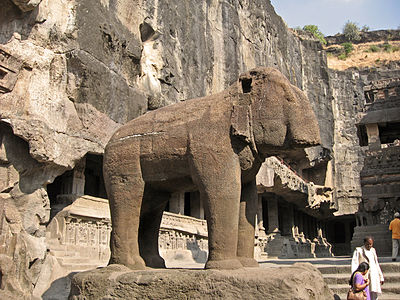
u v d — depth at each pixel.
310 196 26.27
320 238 34.88
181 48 18.03
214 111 4.60
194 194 19.84
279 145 4.41
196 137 4.51
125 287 4.18
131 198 4.84
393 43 59.97
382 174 18.77
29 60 9.87
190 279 3.95
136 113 13.76
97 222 11.59
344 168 38.91
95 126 11.51
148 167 4.86
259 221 23.45
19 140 9.71
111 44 12.53
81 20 11.31
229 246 4.20
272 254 22.97
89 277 4.44
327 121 35.41
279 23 31.58
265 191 22.34
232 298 3.70
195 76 18.97
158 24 16.03
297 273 3.76
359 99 41.78
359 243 16.06
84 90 11.22
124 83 13.10
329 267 7.77
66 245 10.33
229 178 4.32
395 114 19.98
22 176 9.77
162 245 14.32
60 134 10.39
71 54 10.87
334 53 59.00
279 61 30.33
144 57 15.55
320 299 3.91
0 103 9.16
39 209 9.94
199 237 17.16
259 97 4.52
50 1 10.67
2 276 8.43
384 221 23.75
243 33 25.38
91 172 16.19
